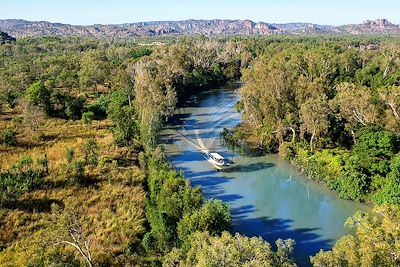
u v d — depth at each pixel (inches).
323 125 2664.9
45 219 1824.6
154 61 5049.2
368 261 1002.1
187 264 1187.9
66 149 2714.1
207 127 3742.6
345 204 2219.5
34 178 2138.3
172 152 3095.5
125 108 3508.9
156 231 1704.0
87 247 1371.8
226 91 5467.5
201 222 1595.7
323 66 4065.0
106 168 2427.4
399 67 4589.1
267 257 1012.5
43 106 3683.6
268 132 3026.6
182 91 4904.0
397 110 2593.5
